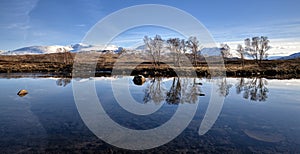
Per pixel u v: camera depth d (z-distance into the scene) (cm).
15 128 1048
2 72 5034
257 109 1456
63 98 1825
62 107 1490
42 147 835
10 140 899
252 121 1179
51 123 1134
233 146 849
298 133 987
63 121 1166
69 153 788
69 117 1245
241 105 1586
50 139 915
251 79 3462
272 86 2633
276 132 1003
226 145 859
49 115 1288
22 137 934
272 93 2139
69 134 972
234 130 1034
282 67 5062
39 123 1130
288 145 855
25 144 862
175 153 787
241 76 3962
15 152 791
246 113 1352
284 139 919
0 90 2284
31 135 957
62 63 7994
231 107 1523
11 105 1550
